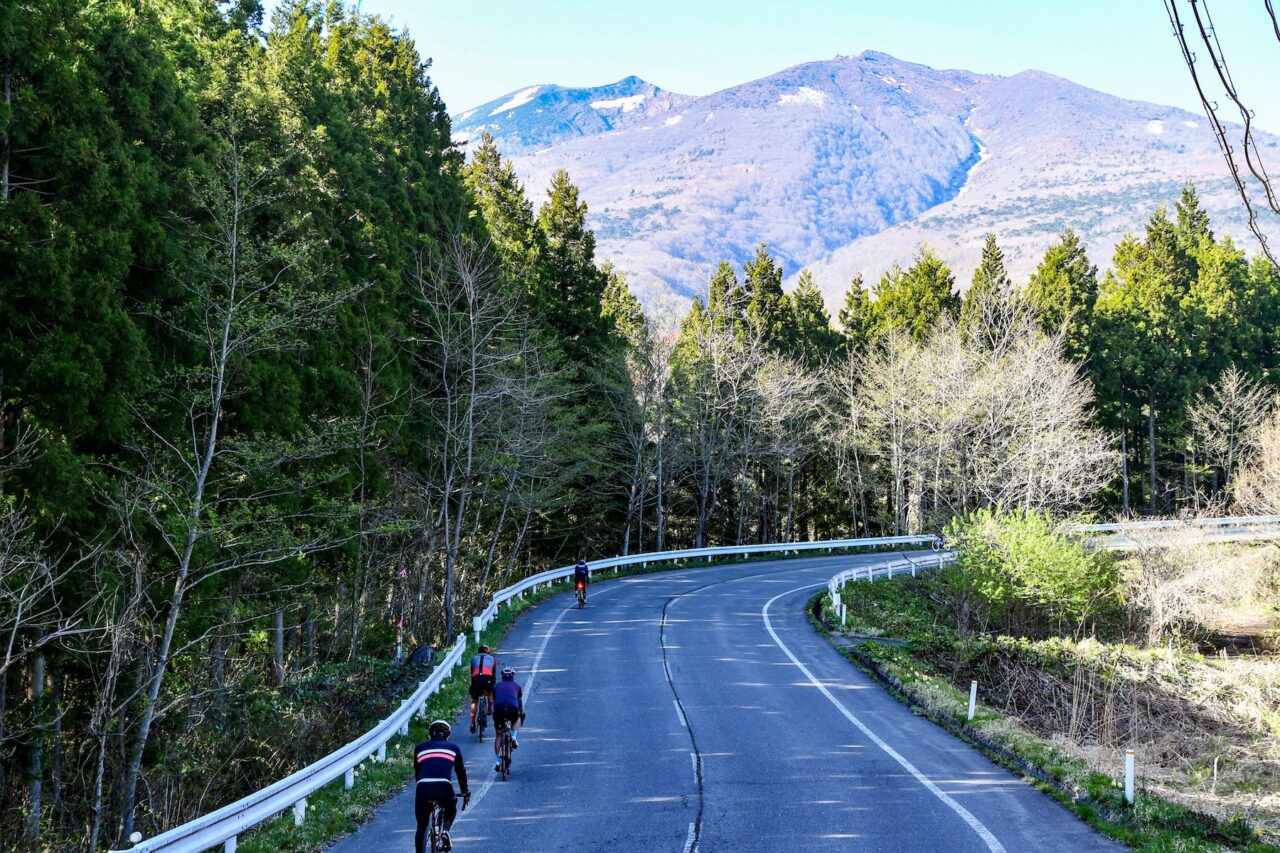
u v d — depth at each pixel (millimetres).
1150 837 11609
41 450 16516
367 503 26875
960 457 53156
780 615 33750
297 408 23688
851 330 83000
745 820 12664
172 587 18891
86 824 16953
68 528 16781
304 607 27516
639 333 53250
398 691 22281
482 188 52625
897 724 18703
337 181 30547
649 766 15734
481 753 16906
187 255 20969
